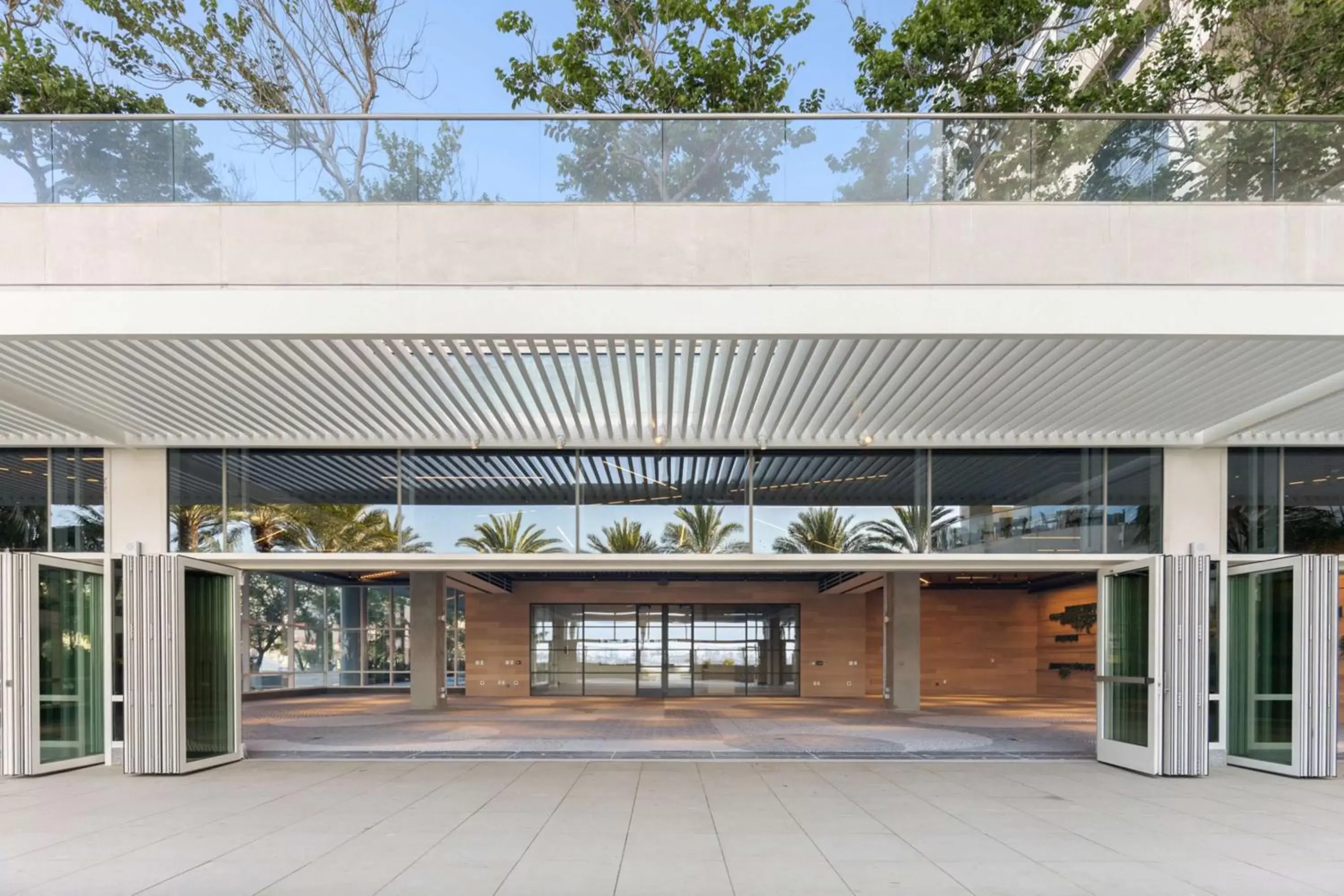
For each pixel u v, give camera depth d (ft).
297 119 28.19
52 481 38.86
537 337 25.68
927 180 27.91
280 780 32.09
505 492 40.04
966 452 39.55
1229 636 37.40
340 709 68.80
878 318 25.11
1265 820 25.48
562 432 38.17
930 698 83.15
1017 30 57.98
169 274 27.35
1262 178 28.27
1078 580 82.12
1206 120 28.37
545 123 27.99
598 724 54.90
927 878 19.52
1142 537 38.22
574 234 27.43
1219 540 37.91
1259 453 38.70
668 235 27.43
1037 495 39.01
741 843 22.58
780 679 86.33
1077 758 38.06
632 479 39.99
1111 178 28.22
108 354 26.68
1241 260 27.22
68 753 35.81
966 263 27.37
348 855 21.39
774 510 39.68
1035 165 28.07
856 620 86.38
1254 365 28.02
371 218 27.45
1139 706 34.78
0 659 33.47
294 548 39.27
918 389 31.45
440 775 33.19
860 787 30.78
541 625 87.35
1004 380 29.84
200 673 36.01
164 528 38.55
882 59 59.00
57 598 35.63
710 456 40.04
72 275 27.35
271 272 27.32
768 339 25.85
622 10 61.11
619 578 85.30
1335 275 27.17
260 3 61.26
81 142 28.02
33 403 31.12
